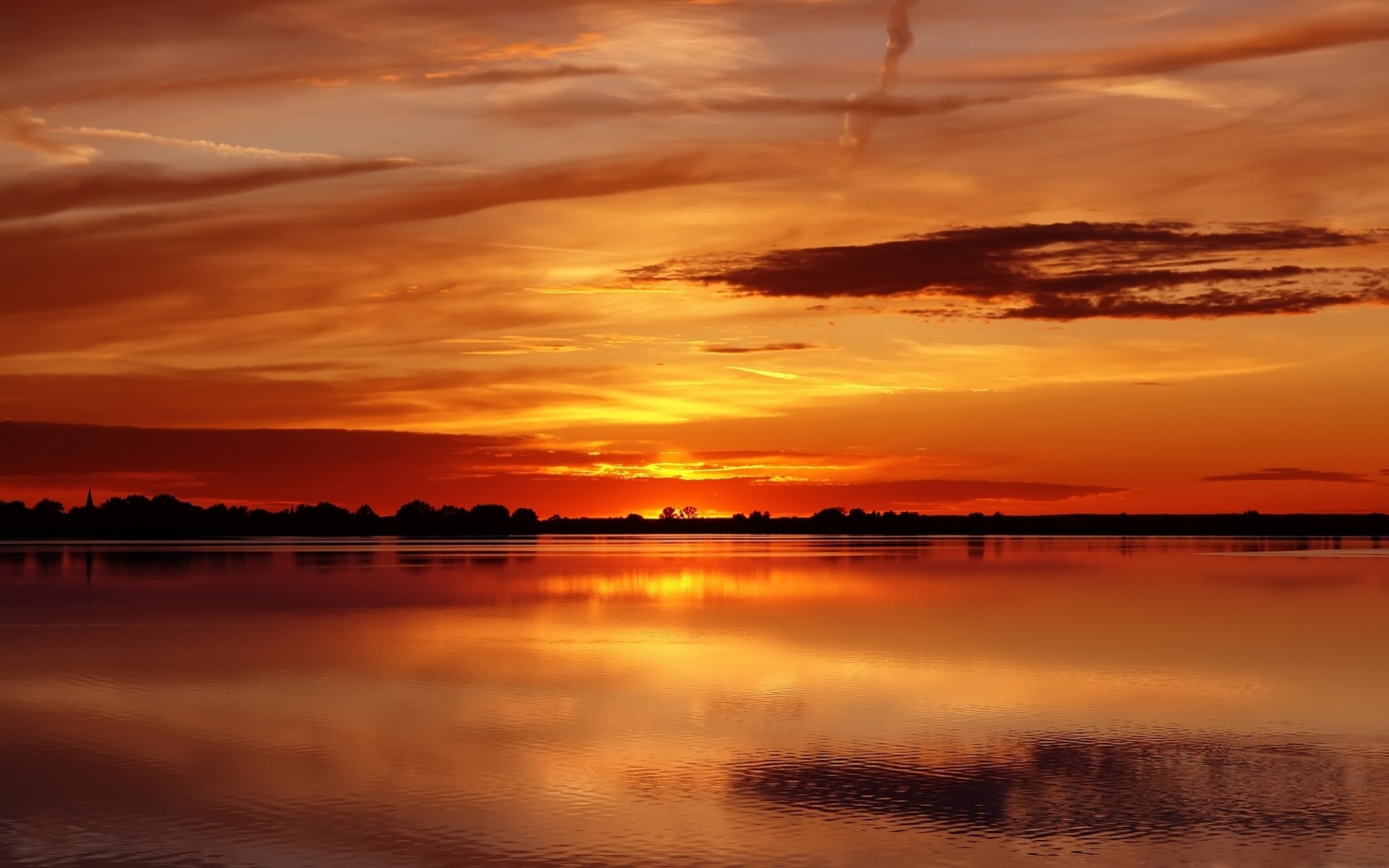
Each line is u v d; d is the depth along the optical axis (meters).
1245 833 29.09
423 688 48.00
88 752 36.94
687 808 30.86
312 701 45.38
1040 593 94.75
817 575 120.75
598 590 100.44
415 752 36.75
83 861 27.30
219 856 27.58
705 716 42.03
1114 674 50.97
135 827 29.61
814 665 53.53
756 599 89.62
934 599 89.38
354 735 39.28
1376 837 28.80
